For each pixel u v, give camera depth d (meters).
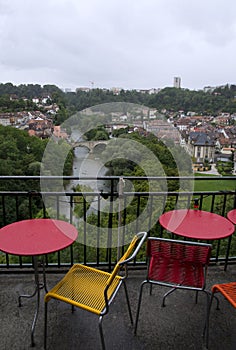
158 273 1.80
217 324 1.91
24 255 1.58
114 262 2.67
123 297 2.18
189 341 1.76
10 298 2.12
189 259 1.68
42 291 2.21
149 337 1.78
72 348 1.68
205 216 2.31
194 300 2.16
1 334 1.78
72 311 1.99
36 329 1.82
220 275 2.51
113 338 1.77
